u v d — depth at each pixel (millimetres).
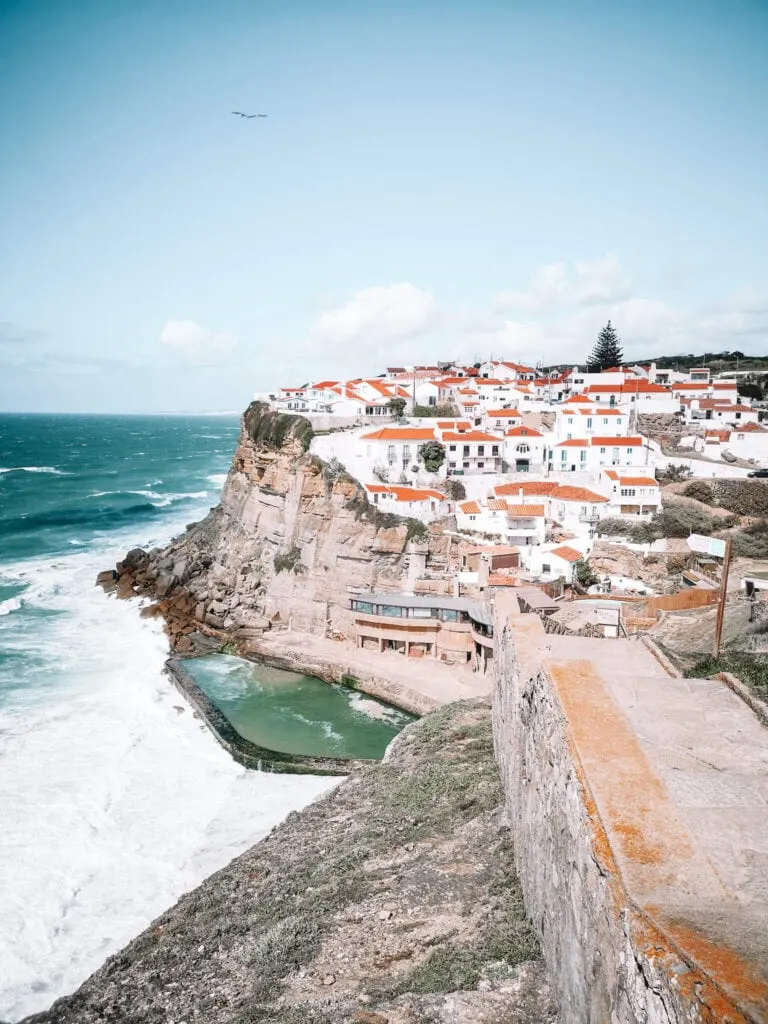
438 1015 12930
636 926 7652
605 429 88312
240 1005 17047
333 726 46844
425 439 77375
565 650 20484
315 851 26188
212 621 66062
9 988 23266
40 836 31922
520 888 17312
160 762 39812
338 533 64438
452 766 30109
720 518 67062
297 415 74125
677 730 13125
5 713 45031
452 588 59969
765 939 7031
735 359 174000
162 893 28078
